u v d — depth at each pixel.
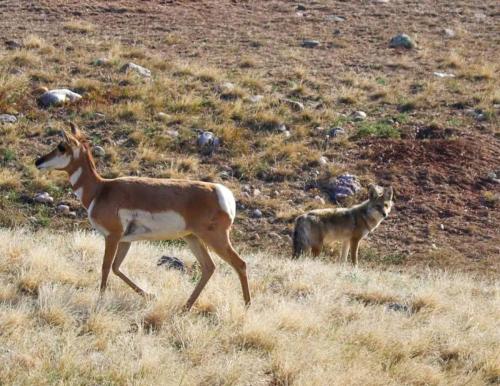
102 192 15.66
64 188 31.16
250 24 50.12
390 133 36.34
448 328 16.17
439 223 30.81
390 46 47.28
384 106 39.47
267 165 33.78
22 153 33.09
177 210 15.41
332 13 53.00
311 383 12.99
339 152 35.06
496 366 14.74
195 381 12.80
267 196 31.92
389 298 18.23
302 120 37.25
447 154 34.88
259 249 28.48
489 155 35.09
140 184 15.56
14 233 21.73
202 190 15.52
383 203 25.42
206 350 13.77
